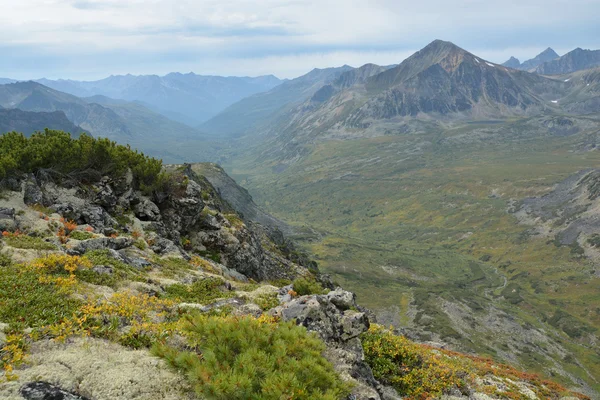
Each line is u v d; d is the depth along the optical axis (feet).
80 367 36.22
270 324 49.93
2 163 104.12
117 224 121.19
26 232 85.20
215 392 33.01
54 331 41.11
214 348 39.81
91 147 137.69
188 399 35.29
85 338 42.27
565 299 638.12
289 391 34.22
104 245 92.94
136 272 80.43
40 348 38.83
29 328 42.14
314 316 57.00
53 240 83.97
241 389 33.58
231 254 163.73
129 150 156.76
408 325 513.04
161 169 165.78
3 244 71.26
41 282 55.93
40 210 102.22
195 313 48.16
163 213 154.71
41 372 33.96
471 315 554.87
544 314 587.68
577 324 532.73
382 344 70.28
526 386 88.69
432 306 580.30
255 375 35.96
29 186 107.55
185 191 164.76
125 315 50.88
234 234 175.52
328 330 56.85
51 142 125.39
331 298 66.90
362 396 43.62
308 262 356.59
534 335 497.46
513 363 412.98
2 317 43.78
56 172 122.31
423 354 78.07
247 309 66.90
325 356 50.98
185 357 37.65
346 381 43.11
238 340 41.88
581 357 439.22
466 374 80.28
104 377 35.53
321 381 38.73
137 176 150.61
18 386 31.50
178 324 48.39
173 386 36.60
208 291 81.00
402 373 65.05
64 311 48.21
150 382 36.09
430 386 63.87
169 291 75.87
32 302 49.03
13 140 124.57
